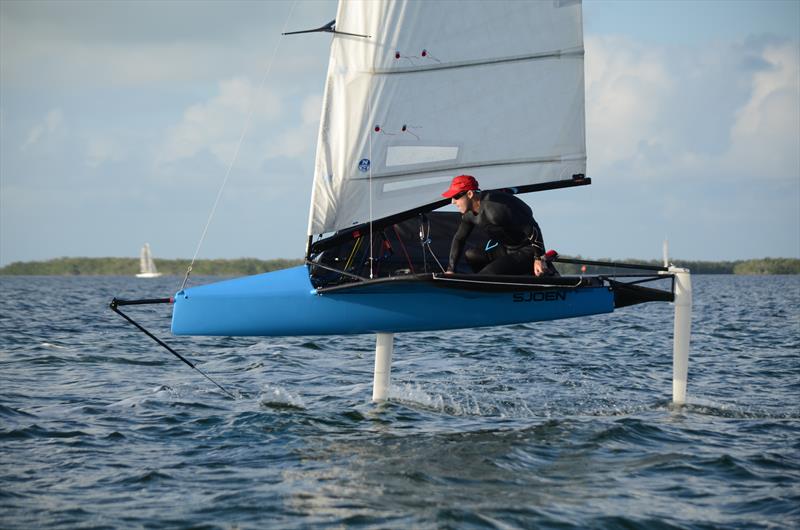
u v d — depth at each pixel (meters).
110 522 8.53
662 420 13.34
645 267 13.79
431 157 12.58
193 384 16.92
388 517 8.69
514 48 12.72
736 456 11.07
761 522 8.59
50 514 8.76
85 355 21.58
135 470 10.40
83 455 11.10
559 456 11.10
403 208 12.57
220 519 8.62
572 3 12.89
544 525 8.48
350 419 13.41
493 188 12.86
